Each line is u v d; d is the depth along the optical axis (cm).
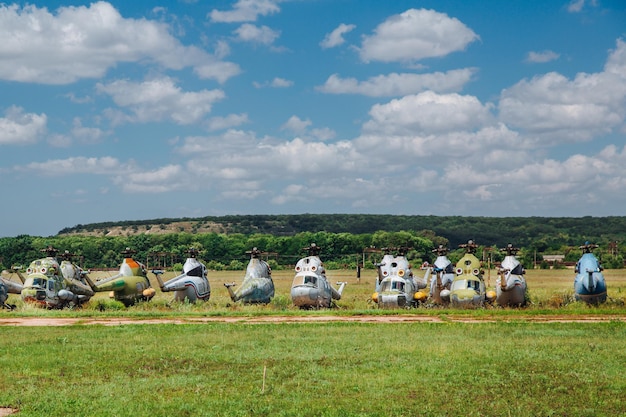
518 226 19375
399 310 4044
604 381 2044
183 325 3338
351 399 1850
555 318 3678
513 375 2119
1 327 3281
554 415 1716
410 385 1998
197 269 4669
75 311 4038
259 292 4497
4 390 1956
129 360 2384
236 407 1777
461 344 2664
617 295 5453
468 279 4256
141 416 1700
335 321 3509
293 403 1812
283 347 2625
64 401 1831
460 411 1742
